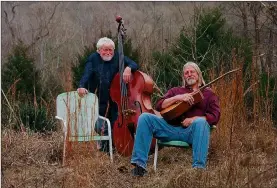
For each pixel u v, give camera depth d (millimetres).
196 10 10414
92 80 6855
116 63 6789
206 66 8891
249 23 11156
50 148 6891
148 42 11359
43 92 10617
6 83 10281
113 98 6660
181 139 5809
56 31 14578
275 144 6562
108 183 5594
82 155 6008
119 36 6637
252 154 6184
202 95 5844
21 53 10562
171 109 5809
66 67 12000
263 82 7895
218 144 6637
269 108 7129
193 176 5262
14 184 5648
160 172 5980
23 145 6859
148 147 5762
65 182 5512
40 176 5797
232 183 5066
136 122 6328
